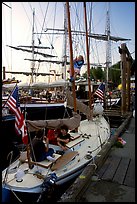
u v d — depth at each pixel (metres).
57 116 13.41
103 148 5.23
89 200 3.04
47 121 5.17
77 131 6.78
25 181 4.02
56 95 16.44
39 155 4.50
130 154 5.18
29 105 12.05
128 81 14.62
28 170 4.39
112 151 5.45
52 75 27.62
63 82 12.23
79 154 5.42
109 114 12.73
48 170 4.33
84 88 20.16
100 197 3.12
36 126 4.91
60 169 4.46
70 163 4.82
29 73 26.05
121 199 3.06
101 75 38.41
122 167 4.29
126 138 6.98
